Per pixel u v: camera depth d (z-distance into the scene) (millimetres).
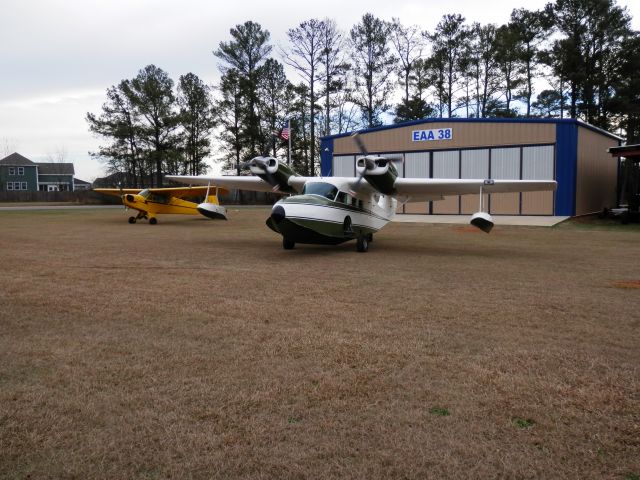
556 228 21203
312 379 4090
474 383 4008
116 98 53219
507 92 52531
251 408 3547
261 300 7074
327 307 6660
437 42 50719
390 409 3545
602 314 6297
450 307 6688
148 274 9312
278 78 54344
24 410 3496
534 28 49562
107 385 3945
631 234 18562
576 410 3523
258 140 54750
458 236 18281
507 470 2789
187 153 57656
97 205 54375
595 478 2713
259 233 19234
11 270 9672
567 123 24625
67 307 6555
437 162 28812
